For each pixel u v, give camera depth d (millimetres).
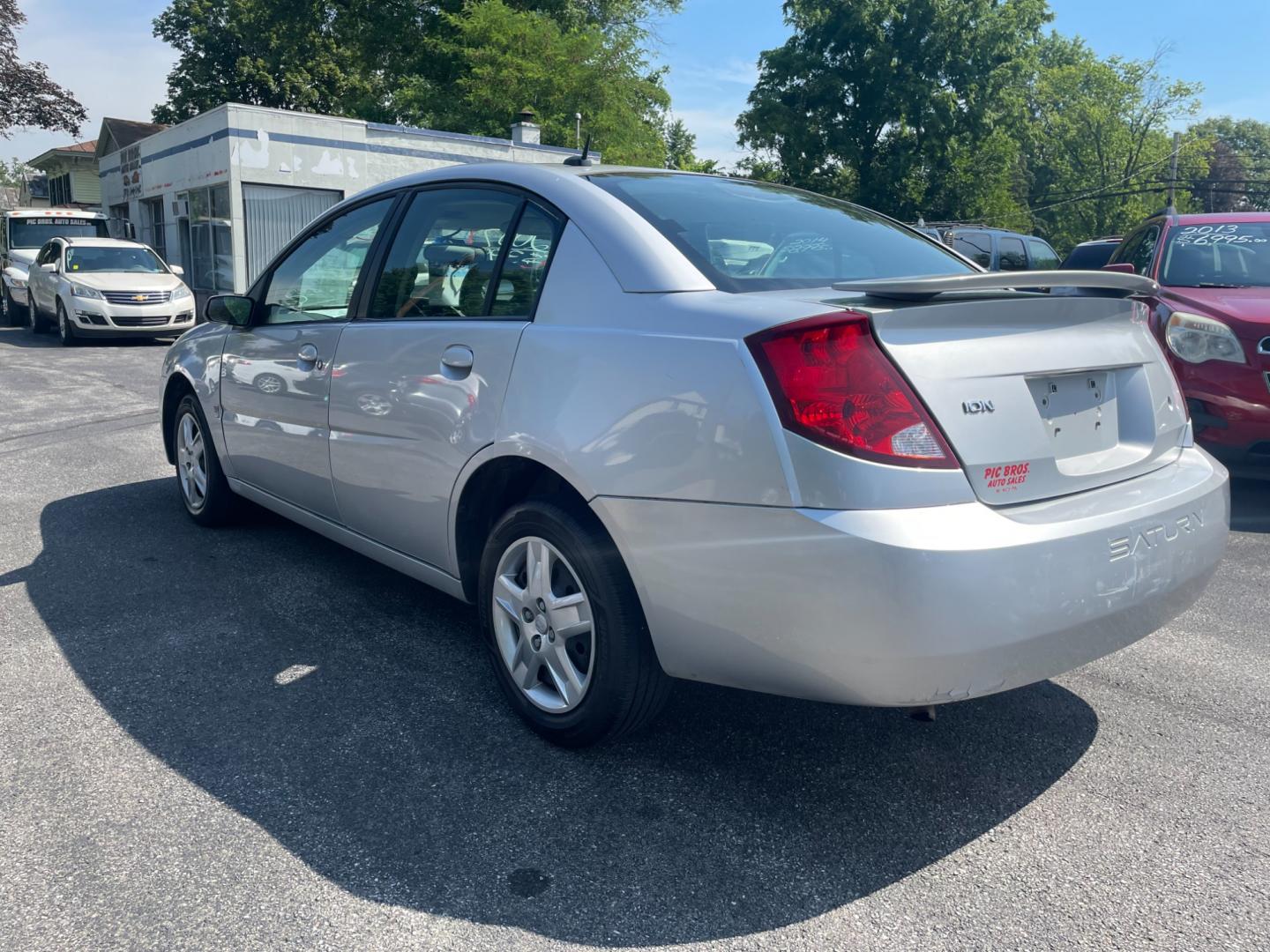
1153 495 2566
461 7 33750
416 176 3607
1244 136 91688
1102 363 2609
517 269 2998
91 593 4074
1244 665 3543
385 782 2666
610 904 2186
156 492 5785
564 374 2664
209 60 41219
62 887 2207
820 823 2510
